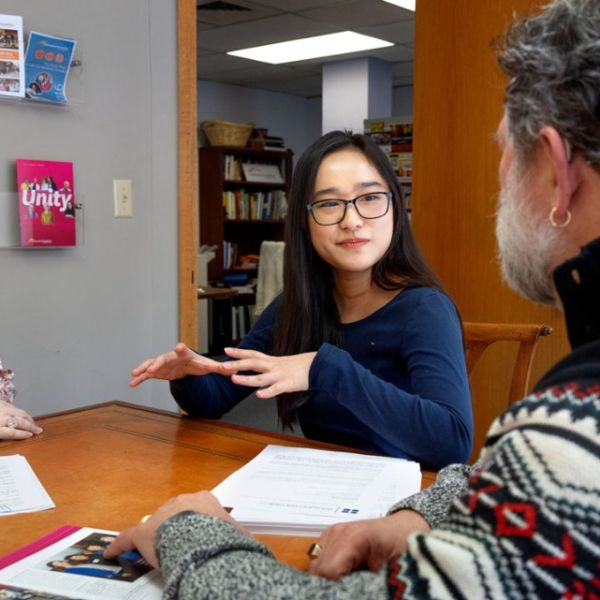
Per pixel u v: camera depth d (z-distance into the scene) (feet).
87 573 2.55
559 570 1.45
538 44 1.85
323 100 24.75
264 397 3.94
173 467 3.84
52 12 6.96
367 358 4.60
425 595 1.55
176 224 8.18
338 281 4.74
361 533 2.56
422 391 4.12
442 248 8.84
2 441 4.31
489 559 1.50
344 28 19.49
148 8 7.71
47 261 7.13
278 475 3.60
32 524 3.11
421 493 2.85
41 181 6.93
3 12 6.63
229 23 18.86
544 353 8.11
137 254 7.85
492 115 8.30
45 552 2.75
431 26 8.71
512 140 1.97
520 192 1.98
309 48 21.99
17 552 2.75
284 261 4.83
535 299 2.15
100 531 2.97
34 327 7.09
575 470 1.46
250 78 26.63
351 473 3.63
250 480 3.54
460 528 1.59
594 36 1.74
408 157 17.79
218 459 3.97
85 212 7.35
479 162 8.46
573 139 1.79
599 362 1.59
